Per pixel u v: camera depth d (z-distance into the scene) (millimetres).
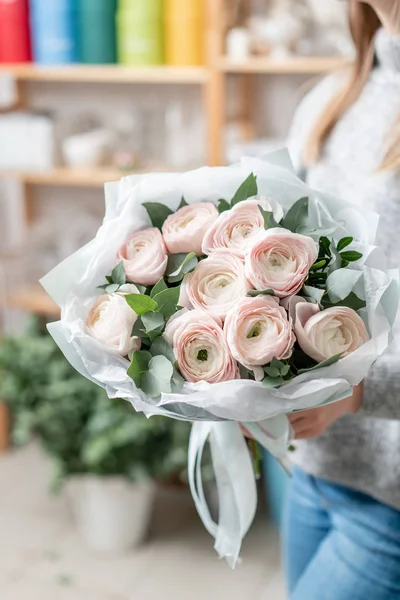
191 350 984
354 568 1241
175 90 2896
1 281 2936
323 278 1017
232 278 996
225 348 971
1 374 2473
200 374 980
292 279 982
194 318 981
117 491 2326
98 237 1063
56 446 2340
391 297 1025
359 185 1226
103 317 1026
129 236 1071
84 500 2395
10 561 2391
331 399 993
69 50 2637
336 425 1242
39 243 2955
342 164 1251
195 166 2717
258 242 985
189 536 2502
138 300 994
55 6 2604
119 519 2371
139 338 1015
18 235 3264
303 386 972
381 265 1050
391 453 1204
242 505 1174
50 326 1047
